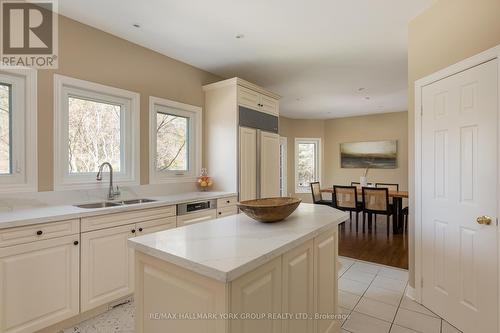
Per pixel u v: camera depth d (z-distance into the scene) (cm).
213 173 356
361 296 247
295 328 135
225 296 95
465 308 189
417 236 234
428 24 224
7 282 166
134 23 249
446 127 204
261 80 411
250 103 356
